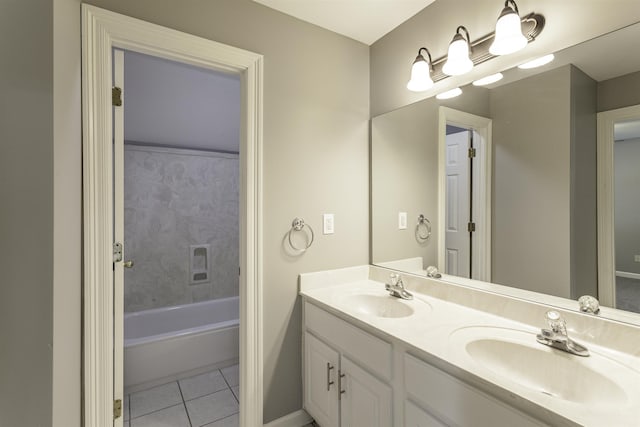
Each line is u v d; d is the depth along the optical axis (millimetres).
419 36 1673
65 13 875
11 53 558
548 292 1212
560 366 967
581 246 1128
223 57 1465
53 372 681
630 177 1021
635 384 811
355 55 1937
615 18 1030
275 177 1638
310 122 1752
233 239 3389
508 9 1151
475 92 1438
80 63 1133
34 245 618
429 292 1618
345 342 1379
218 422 1788
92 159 1177
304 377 1712
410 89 1609
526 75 1260
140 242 2906
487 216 1411
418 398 1032
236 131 2924
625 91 1021
